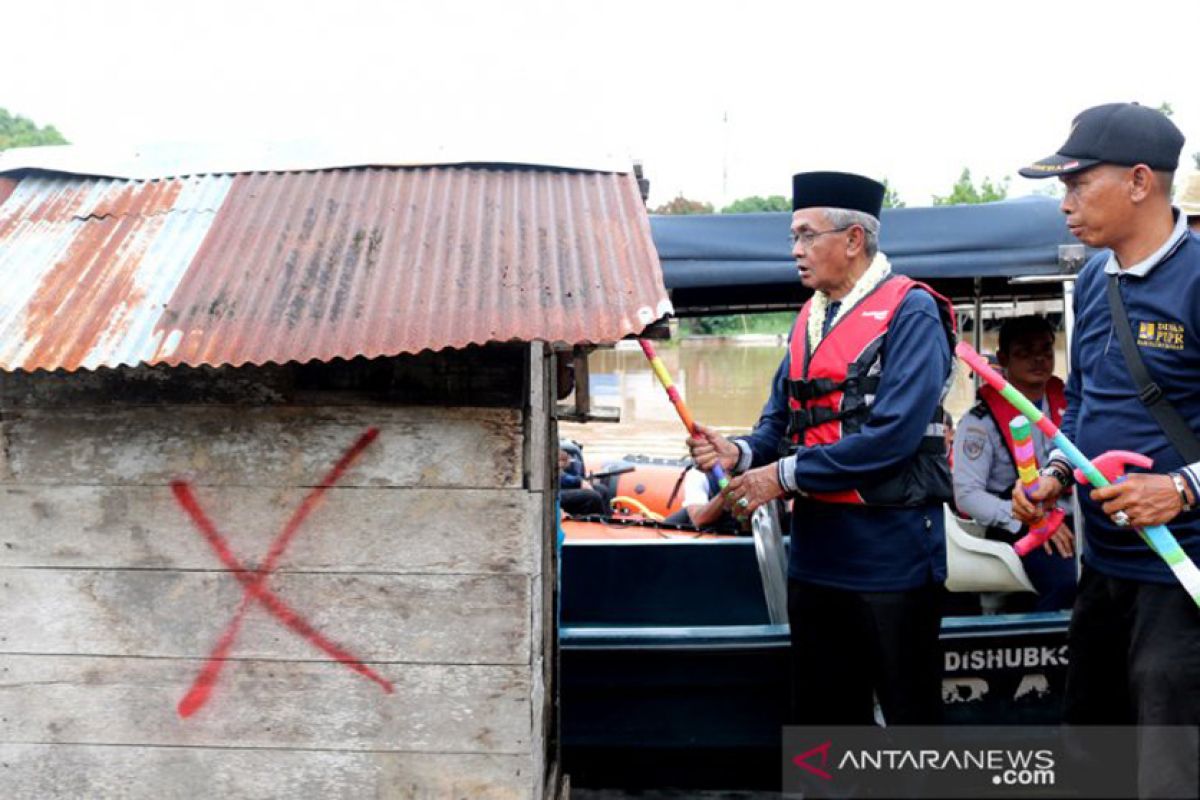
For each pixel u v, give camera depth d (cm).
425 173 262
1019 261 362
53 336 204
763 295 469
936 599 278
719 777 363
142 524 226
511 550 224
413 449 223
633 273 222
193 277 220
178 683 229
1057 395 372
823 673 287
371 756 228
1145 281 242
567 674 345
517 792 228
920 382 264
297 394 223
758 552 368
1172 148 239
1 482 226
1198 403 236
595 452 991
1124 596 245
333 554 225
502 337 202
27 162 266
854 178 279
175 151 270
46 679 229
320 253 228
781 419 309
